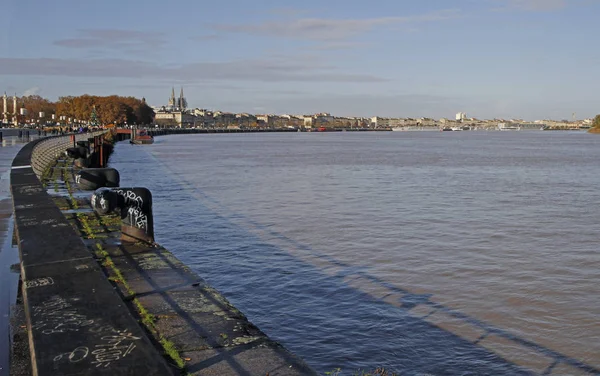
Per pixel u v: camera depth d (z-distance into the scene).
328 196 45.50
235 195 45.66
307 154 109.44
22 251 10.10
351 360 14.07
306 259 23.89
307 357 14.20
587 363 14.26
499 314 17.45
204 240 27.56
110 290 8.08
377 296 18.94
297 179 59.53
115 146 122.00
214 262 23.22
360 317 16.92
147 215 15.31
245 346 8.69
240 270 21.98
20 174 21.88
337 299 18.55
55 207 14.42
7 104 196.50
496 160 94.56
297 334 15.62
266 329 16.00
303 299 18.50
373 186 53.22
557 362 14.27
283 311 17.39
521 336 15.77
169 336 9.02
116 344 6.33
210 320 9.79
